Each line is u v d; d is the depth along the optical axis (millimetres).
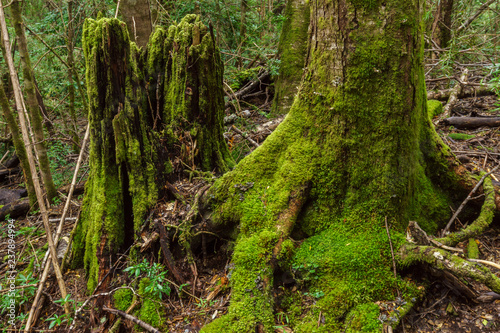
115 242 2814
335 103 2445
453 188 2855
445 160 2818
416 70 2400
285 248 2438
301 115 2670
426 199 2760
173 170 3105
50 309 2842
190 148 3186
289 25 5723
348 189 2533
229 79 6586
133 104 2857
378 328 2064
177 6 7934
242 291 2303
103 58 2711
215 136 3387
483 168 3484
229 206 2695
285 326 2234
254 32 8469
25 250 3729
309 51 2592
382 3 2260
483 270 2043
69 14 5488
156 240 2758
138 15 4773
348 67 2369
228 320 2195
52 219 4137
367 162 2465
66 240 3598
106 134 2820
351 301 2217
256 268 2363
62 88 6219
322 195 2570
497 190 2730
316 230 2578
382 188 2447
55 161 5652
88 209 3129
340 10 2330
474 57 7340
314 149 2582
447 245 2404
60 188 4852
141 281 2551
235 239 2740
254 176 2729
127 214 2959
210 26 3086
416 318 2213
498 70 3986
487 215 2574
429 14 7020
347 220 2508
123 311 2465
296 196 2568
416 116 2520
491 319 2111
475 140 4230
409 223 2426
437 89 6219
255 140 4688
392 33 2279
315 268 2373
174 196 2979
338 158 2506
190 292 2578
